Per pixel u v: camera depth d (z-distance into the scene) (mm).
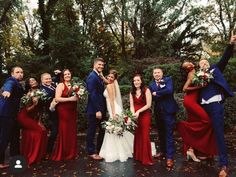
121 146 6523
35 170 5941
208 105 5734
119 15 21422
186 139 6258
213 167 5883
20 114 6465
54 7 20734
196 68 6371
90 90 6586
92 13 22453
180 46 23172
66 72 6777
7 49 21703
